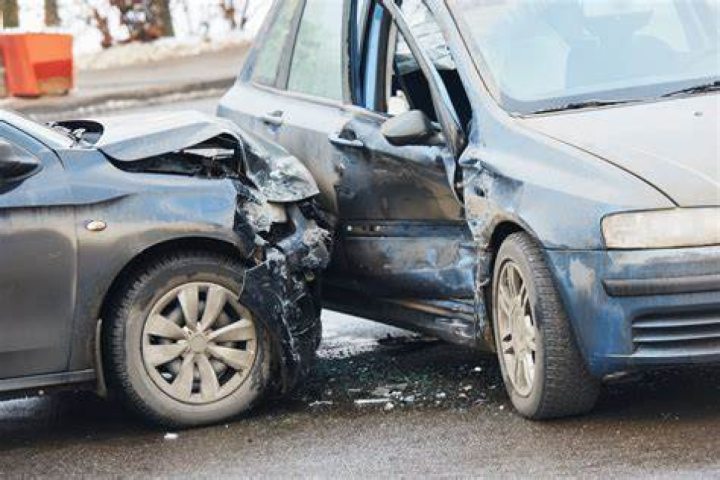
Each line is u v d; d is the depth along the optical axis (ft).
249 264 32.53
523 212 29.14
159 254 32.04
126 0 135.23
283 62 40.55
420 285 34.30
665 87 31.65
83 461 30.07
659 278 27.25
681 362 27.58
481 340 31.96
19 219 30.89
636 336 27.71
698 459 26.32
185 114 35.63
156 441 31.35
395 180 34.45
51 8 133.49
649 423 28.91
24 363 31.12
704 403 30.07
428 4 34.60
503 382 33.47
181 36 136.56
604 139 29.37
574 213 28.22
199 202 31.99
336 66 37.78
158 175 32.37
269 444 30.22
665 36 33.42
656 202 27.45
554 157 29.30
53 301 31.12
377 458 28.37
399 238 34.71
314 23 39.65
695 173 27.81
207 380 32.24
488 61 32.71
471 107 32.09
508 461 27.35
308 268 33.55
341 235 36.14
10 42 113.60
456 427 30.04
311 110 37.99
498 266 30.66
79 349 31.45
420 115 32.89
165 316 32.07
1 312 30.78
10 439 32.55
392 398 33.17
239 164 33.35
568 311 28.40
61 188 31.32
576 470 26.40
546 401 29.14
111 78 122.21
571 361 28.68
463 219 32.89
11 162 31.01
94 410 34.81
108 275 31.35
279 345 32.37
